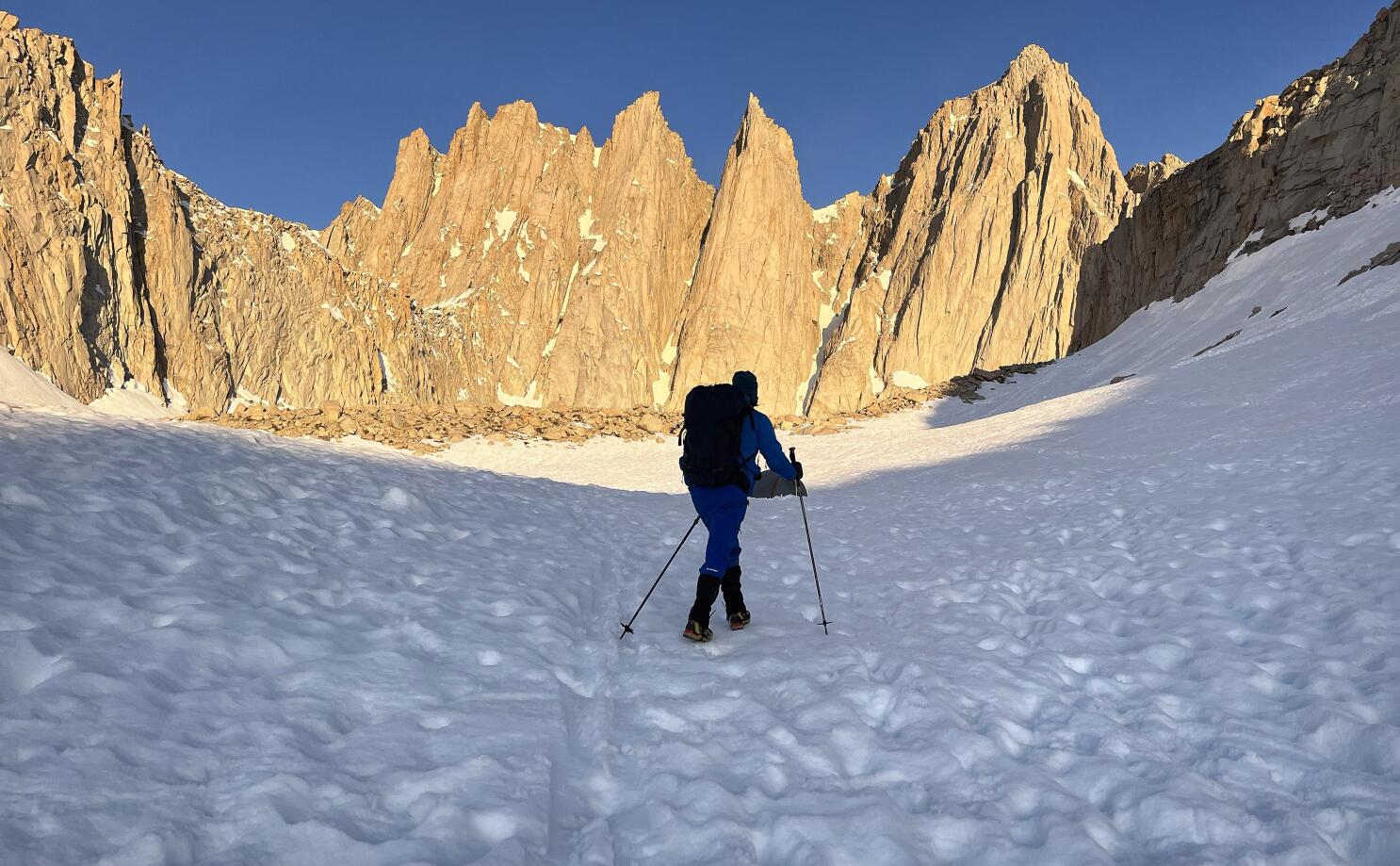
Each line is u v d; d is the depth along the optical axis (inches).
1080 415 871.7
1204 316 1434.5
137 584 159.6
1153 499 360.8
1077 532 317.4
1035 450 677.3
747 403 200.1
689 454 199.2
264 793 94.3
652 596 235.0
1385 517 256.8
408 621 169.0
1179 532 286.5
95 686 112.4
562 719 132.5
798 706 143.1
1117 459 523.8
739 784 113.6
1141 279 2055.9
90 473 224.7
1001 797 110.2
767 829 101.0
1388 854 95.6
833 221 6171.3
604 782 115.8
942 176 5182.1
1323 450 390.9
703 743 125.1
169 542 192.9
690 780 113.2
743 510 197.2
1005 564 269.1
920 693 146.6
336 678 133.3
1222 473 397.1
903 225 5285.4
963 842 100.0
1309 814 104.6
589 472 886.4
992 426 962.1
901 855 93.8
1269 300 1275.8
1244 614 196.1
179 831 85.1
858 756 124.9
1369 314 858.1
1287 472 364.5
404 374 4077.3
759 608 224.5
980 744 125.1
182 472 253.3
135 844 81.2
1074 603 217.6
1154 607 207.3
